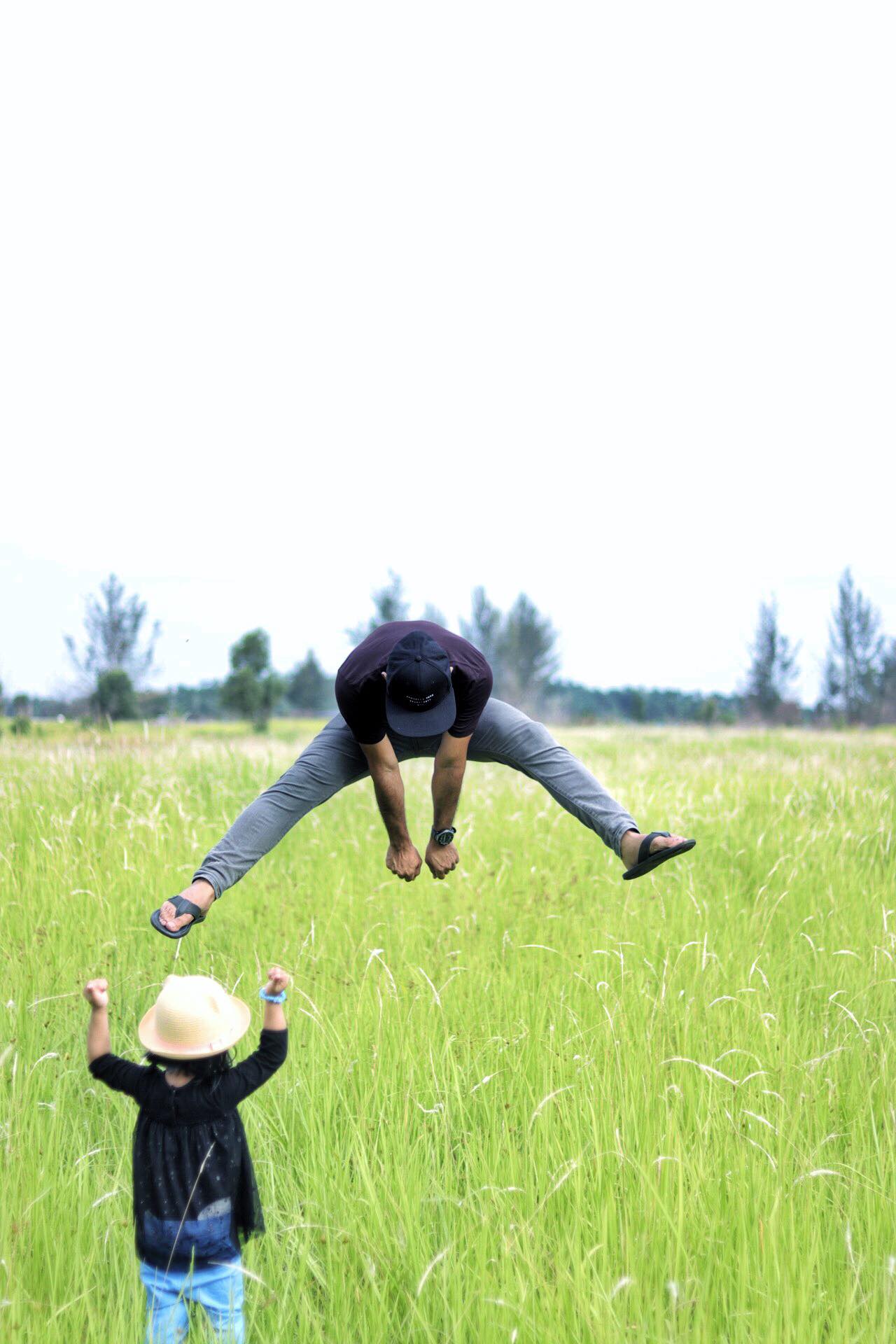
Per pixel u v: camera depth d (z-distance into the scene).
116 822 8.77
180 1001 3.18
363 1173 3.85
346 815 10.55
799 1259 3.42
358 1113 4.34
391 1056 4.77
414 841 9.34
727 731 35.78
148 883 7.26
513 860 8.63
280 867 8.33
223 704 47.47
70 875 7.25
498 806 10.84
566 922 6.89
